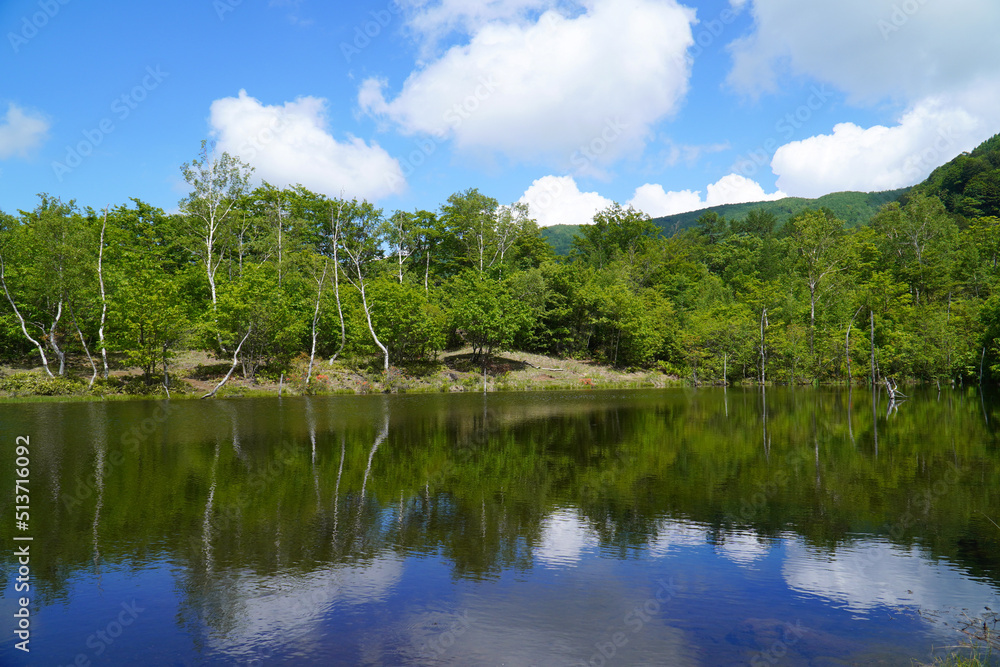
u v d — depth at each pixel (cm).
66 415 2692
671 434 2250
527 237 7806
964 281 7050
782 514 1152
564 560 904
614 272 7538
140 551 936
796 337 6075
